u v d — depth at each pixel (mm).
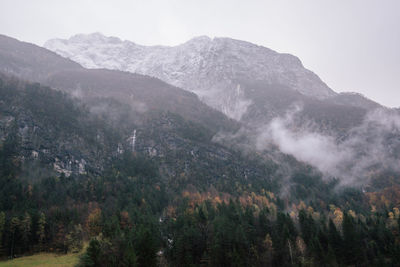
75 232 113250
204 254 105438
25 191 141375
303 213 139750
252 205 177375
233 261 101312
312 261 105500
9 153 165875
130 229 116062
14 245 105000
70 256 101875
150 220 128250
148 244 95375
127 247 92875
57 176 171875
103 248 96000
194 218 128625
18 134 182375
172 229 125812
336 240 116062
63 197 147750
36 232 110438
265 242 112875
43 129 197875
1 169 151750
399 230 129125
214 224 119125
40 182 155875
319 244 111125
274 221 134500
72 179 173125
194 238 111875
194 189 199750
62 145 197000
